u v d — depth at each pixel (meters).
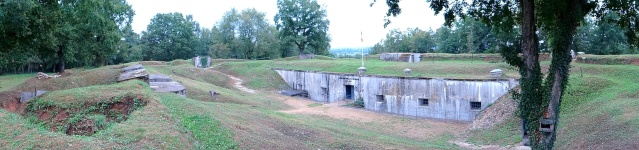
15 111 16.95
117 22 43.59
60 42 32.25
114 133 10.33
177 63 57.81
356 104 34.28
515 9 14.73
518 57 14.22
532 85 13.70
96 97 15.05
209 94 30.23
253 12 72.88
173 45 75.38
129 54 69.50
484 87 27.14
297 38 64.69
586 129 17.14
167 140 10.25
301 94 41.56
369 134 19.45
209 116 14.46
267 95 37.88
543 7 13.46
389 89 31.77
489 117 23.27
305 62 49.31
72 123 13.49
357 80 35.03
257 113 19.83
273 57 71.50
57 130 13.38
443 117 28.88
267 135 14.60
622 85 22.58
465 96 27.94
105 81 28.09
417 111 30.22
